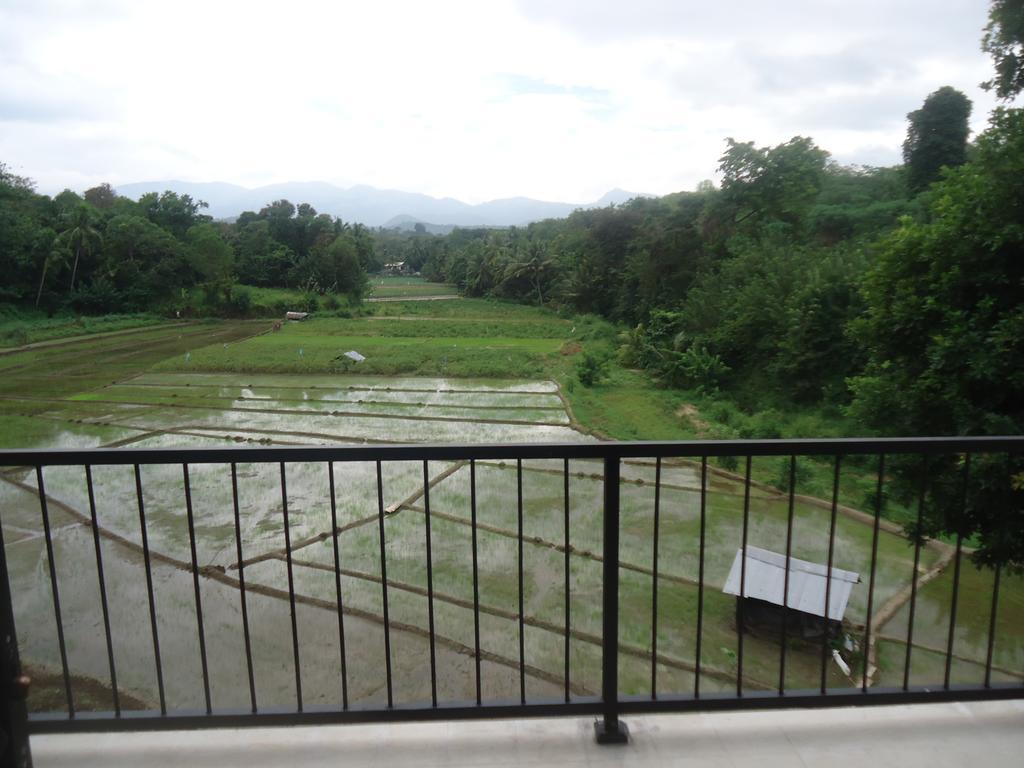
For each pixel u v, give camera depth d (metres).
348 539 10.53
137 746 2.40
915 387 10.23
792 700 2.47
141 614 8.04
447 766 2.29
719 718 2.54
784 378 22.50
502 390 25.70
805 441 2.35
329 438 18.25
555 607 8.18
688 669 6.84
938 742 2.43
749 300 24.48
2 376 29.30
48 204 58.12
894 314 10.81
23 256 49.28
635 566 9.33
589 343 36.72
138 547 10.30
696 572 9.14
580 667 6.90
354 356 31.84
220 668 6.81
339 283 66.94
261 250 71.06
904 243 10.86
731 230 35.44
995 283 9.75
